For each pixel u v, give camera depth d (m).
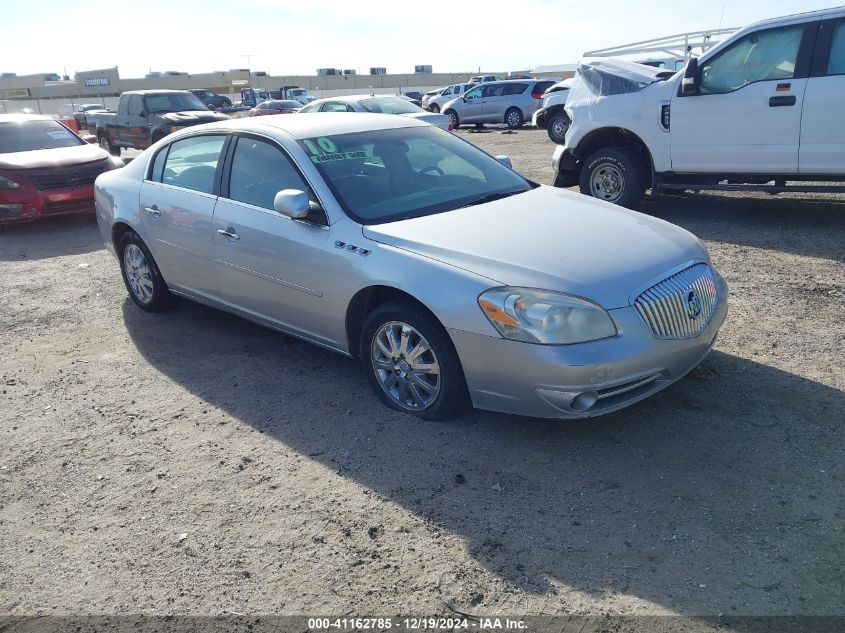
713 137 7.46
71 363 5.05
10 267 7.89
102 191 6.05
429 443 3.69
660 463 3.37
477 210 4.23
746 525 2.90
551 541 2.89
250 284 4.69
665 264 3.64
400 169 4.63
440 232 3.87
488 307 3.38
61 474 3.63
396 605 2.62
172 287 5.57
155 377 4.73
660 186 8.05
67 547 3.07
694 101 7.48
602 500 3.13
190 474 3.55
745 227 7.58
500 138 20.11
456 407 3.77
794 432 3.54
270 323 4.74
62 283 7.10
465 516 3.09
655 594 2.58
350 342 4.22
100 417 4.21
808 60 6.81
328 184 4.25
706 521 2.94
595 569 2.72
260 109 28.25
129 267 6.00
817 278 5.80
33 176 9.60
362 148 4.64
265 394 4.39
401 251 3.77
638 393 3.48
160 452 3.78
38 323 5.92
